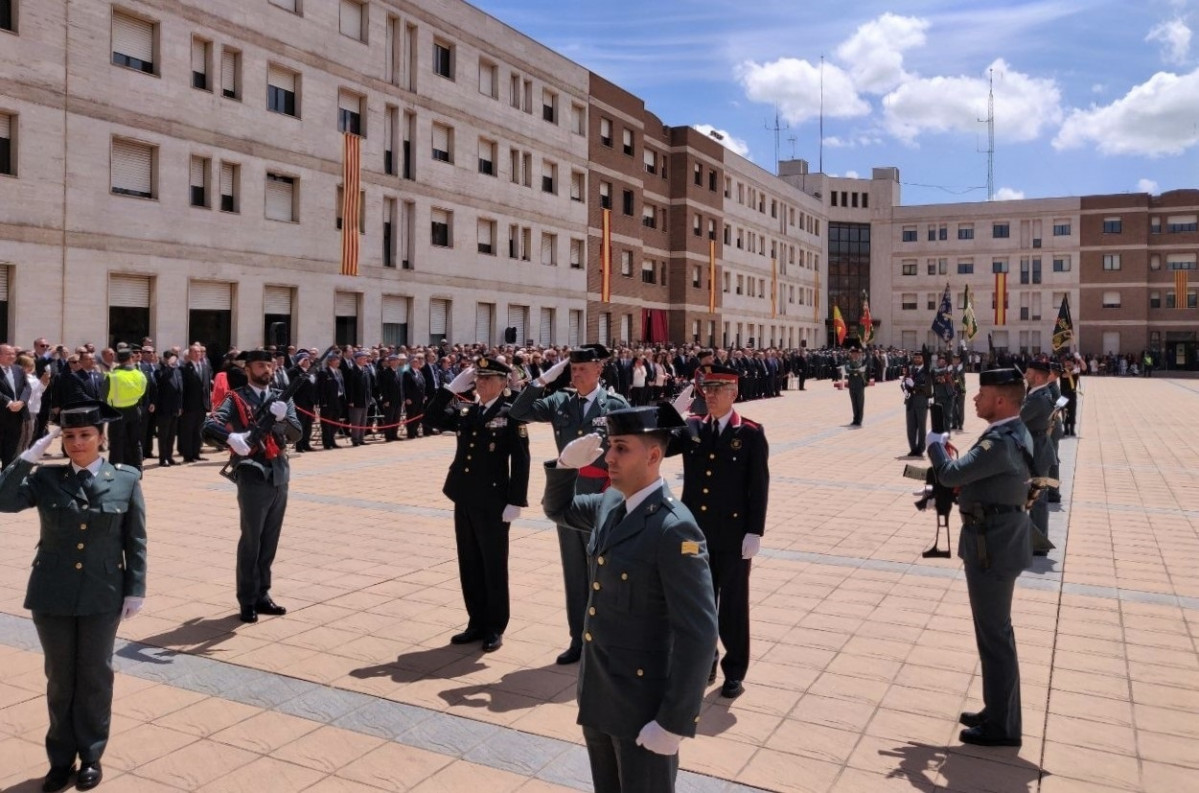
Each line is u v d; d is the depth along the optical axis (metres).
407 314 30.08
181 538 9.89
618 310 43.00
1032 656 6.48
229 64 23.61
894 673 6.13
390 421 20.38
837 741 5.09
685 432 3.86
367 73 27.84
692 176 49.44
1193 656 6.48
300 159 25.55
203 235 22.77
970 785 4.59
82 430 4.55
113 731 5.12
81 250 20.00
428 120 30.48
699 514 5.83
